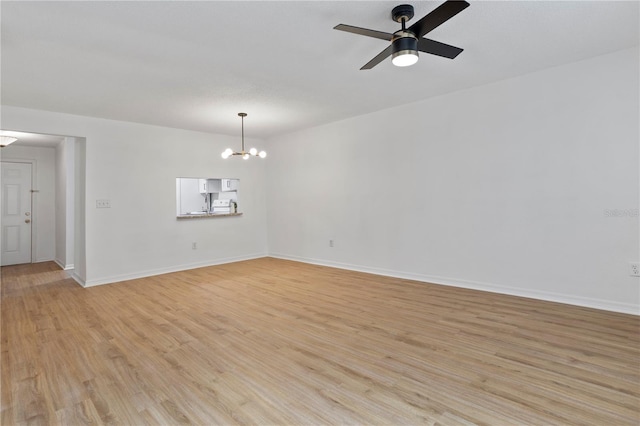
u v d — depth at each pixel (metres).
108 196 5.02
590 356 2.39
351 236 5.50
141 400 1.99
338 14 2.40
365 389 2.06
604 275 3.31
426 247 4.59
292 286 4.55
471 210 4.16
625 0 2.31
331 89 3.98
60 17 2.33
